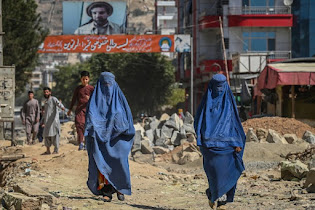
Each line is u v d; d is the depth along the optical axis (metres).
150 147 29.91
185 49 65.44
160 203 14.09
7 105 28.41
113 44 65.19
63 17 85.94
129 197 14.91
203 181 19.38
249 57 56.47
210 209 13.00
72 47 65.06
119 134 12.51
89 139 12.62
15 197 11.77
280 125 34.81
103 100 12.63
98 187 12.78
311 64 43.94
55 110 24.66
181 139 32.50
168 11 165.38
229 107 12.11
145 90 106.38
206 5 84.88
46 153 24.80
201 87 91.19
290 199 13.91
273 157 25.44
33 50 62.16
